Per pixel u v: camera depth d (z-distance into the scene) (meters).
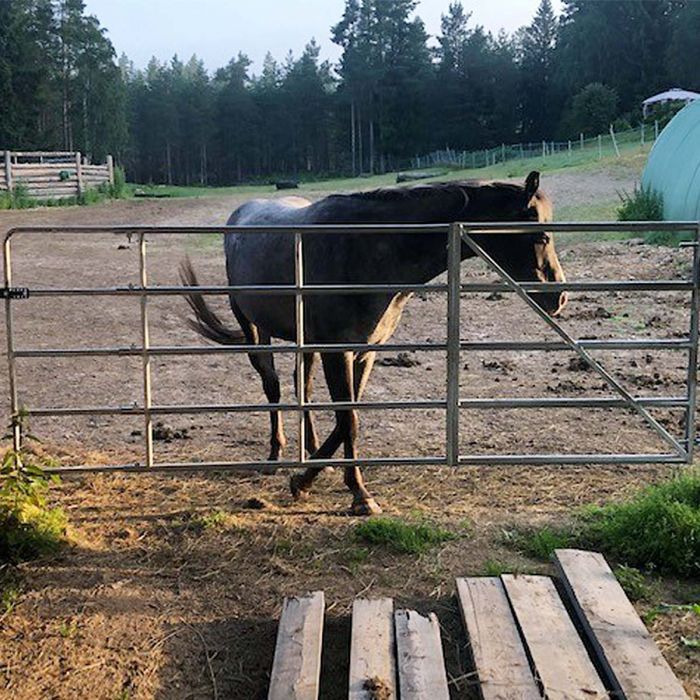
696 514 4.52
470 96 94.06
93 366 9.19
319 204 5.41
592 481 5.64
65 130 74.62
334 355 5.09
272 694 3.27
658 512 4.60
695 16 77.25
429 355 9.65
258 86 112.75
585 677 3.34
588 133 77.00
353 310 5.08
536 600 3.93
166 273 15.90
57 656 3.64
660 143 20.36
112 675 3.52
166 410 4.95
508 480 5.69
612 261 15.49
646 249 16.47
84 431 6.90
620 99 84.50
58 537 4.61
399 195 5.16
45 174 31.31
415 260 5.12
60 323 11.59
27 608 4.02
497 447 6.43
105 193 34.38
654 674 3.34
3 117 65.12
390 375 8.70
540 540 4.61
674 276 13.88
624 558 4.47
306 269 5.29
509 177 36.44
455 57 96.44
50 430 6.90
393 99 93.12
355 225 4.80
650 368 8.85
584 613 3.79
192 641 3.78
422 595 4.15
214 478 5.79
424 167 78.44
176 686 3.48
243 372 8.95
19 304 12.95
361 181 54.19
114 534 4.82
